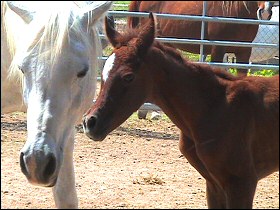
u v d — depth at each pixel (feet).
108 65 9.34
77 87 8.89
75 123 9.22
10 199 11.29
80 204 11.17
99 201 11.41
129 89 9.29
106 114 9.21
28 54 8.69
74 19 8.98
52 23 8.71
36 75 8.61
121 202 11.41
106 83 9.29
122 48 9.39
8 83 9.96
